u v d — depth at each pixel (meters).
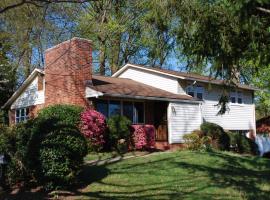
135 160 17.09
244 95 32.50
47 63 22.81
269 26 6.94
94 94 20.77
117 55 31.91
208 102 28.59
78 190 12.38
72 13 24.59
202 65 9.08
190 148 22.41
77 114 18.64
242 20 6.77
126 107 23.27
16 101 26.19
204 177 14.45
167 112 24.39
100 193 12.02
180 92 26.42
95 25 24.73
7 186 13.09
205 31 8.30
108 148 20.06
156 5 8.70
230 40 8.15
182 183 13.34
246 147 27.77
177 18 8.59
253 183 14.09
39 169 12.19
